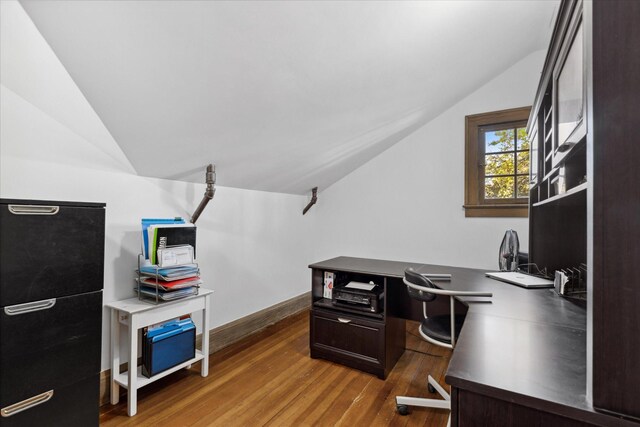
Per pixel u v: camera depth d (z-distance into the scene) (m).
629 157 0.62
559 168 1.54
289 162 2.70
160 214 2.14
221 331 2.59
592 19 0.65
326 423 1.65
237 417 1.68
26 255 1.21
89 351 1.41
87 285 1.40
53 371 1.29
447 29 1.77
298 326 3.12
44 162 1.52
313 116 2.11
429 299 1.67
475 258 3.06
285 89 1.71
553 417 0.66
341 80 1.83
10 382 1.17
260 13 1.20
